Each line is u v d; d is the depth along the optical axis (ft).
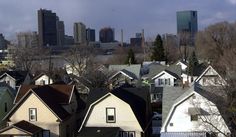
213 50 368.07
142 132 132.16
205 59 362.74
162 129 121.19
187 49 472.03
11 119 139.95
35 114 138.10
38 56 398.83
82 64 290.76
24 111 138.92
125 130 133.08
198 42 411.34
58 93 148.46
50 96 143.95
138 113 136.36
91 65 282.15
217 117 115.65
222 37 377.71
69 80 251.39
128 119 132.77
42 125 137.69
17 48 423.64
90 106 134.31
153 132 157.79
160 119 179.01
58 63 401.70
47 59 423.23
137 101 143.84
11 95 166.71
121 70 260.42
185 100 118.83
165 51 431.84
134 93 147.54
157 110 204.95
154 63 314.55
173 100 131.75
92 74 242.17
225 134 109.19
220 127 115.34
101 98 133.28
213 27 384.88
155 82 248.73
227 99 123.13
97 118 134.62
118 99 132.87
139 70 268.82
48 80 232.32
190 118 118.93
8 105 163.43
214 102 118.32
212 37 379.35
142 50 528.63
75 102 154.10
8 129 132.67
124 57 430.61
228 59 205.05
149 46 489.67
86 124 135.33
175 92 136.05
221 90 130.62
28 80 247.29
